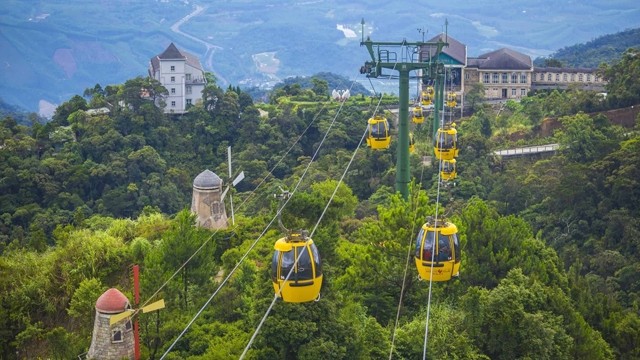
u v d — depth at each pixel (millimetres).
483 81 188750
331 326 50500
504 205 120188
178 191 147625
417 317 56781
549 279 68250
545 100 169125
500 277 65125
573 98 163000
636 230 104500
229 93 172750
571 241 108938
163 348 54094
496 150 143375
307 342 49688
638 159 114688
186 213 62375
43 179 141000
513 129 155875
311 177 130125
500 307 55344
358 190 129000
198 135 167125
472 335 55250
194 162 160125
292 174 150250
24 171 140625
